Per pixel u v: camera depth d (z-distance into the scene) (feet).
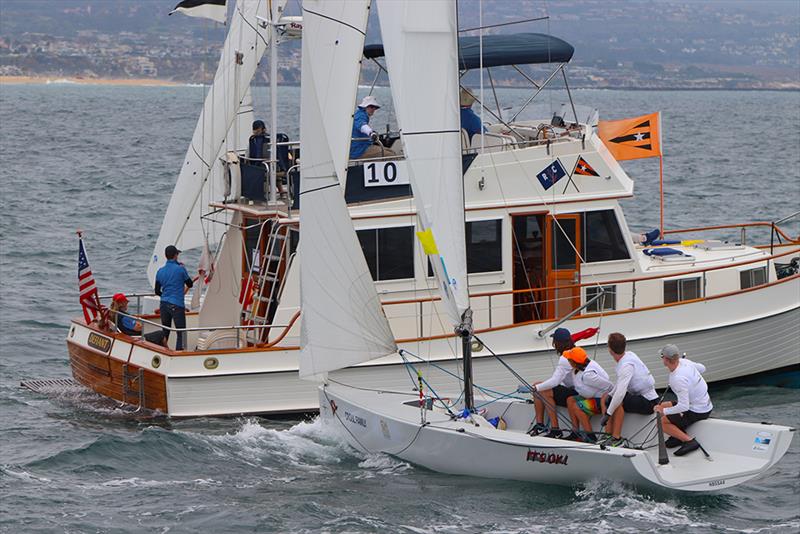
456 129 137.49
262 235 179.42
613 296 182.29
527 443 139.13
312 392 169.89
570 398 144.56
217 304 184.85
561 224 180.55
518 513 133.08
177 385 167.63
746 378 188.55
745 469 135.85
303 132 150.41
